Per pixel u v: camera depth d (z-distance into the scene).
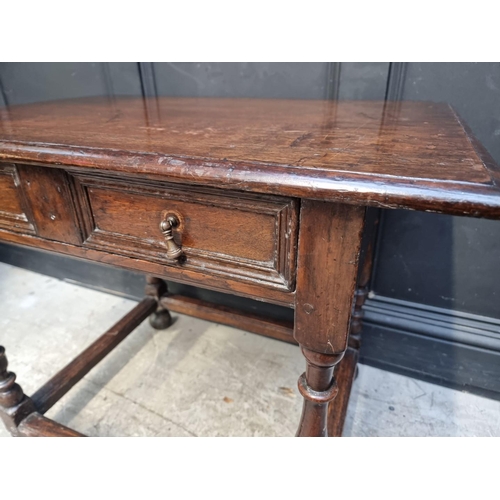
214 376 1.12
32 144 0.51
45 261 1.65
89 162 0.45
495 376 1.03
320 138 0.50
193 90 1.09
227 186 0.39
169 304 1.25
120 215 0.53
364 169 0.35
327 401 0.55
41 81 1.28
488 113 0.84
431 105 0.80
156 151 0.44
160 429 0.95
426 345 1.08
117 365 1.17
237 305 1.31
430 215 0.96
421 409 1.01
